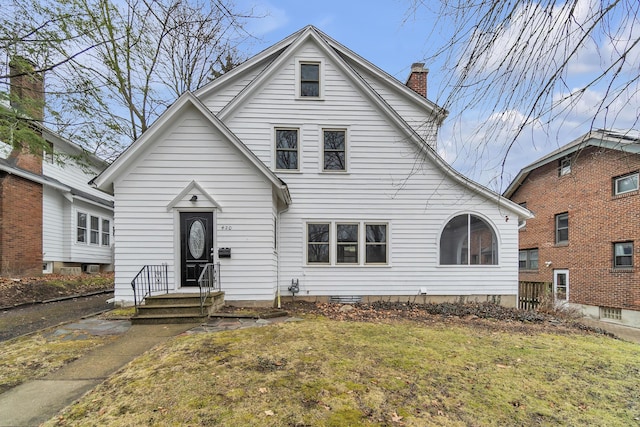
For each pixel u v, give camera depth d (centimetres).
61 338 584
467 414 330
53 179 1495
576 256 1562
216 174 870
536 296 1156
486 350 546
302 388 373
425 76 1213
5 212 1244
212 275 858
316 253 1044
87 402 342
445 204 1062
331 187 1048
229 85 1124
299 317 768
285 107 1046
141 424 298
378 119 1065
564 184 1642
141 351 509
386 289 1044
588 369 466
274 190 910
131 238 849
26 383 393
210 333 601
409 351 523
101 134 1049
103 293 1282
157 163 859
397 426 303
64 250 1582
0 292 991
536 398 371
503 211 1067
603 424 319
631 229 1316
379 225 1062
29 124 875
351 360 469
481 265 1060
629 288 1320
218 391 362
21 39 824
